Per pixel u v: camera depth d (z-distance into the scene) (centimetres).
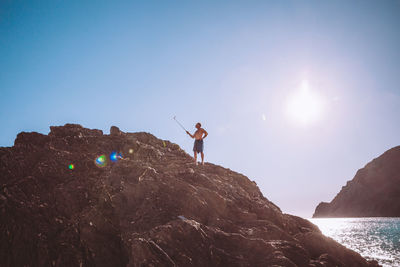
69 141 1430
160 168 1359
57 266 823
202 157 1487
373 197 17588
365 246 3334
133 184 1149
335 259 1011
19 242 854
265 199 1559
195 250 849
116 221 1009
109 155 1409
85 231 934
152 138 1803
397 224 8581
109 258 888
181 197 1101
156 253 782
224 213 1115
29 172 1120
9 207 931
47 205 998
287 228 1208
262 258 873
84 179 1176
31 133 1377
